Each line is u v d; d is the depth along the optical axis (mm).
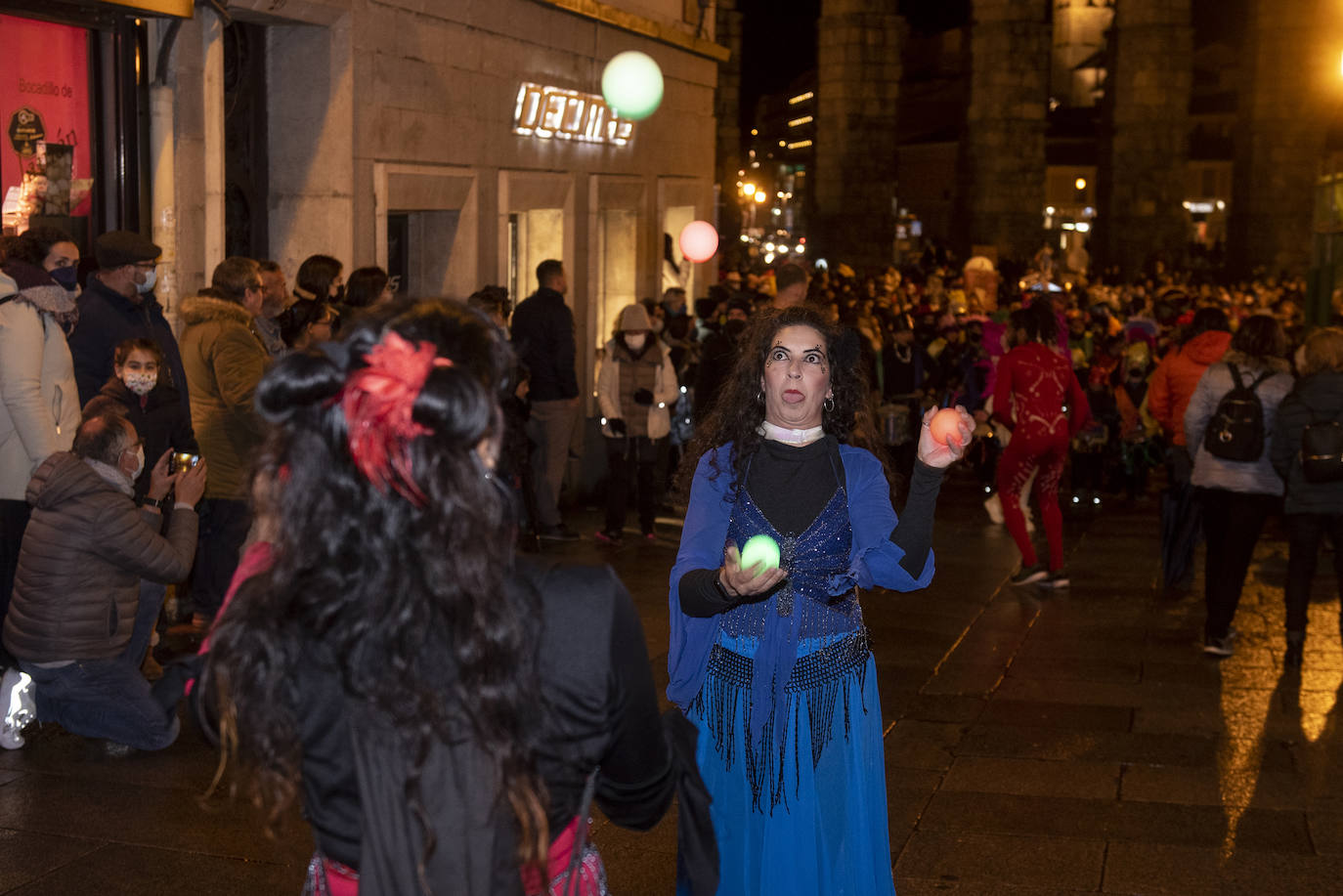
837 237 47188
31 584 5457
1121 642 8164
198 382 7316
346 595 1722
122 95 7523
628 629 1920
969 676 7387
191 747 5668
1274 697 6988
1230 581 7719
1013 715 6652
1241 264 57125
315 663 1760
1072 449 13867
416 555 1726
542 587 1873
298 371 1729
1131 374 13812
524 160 11867
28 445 5949
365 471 1713
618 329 10773
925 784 5648
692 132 16062
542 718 1829
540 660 1836
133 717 5500
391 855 1785
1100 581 9977
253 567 1895
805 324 3512
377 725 1770
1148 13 51344
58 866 4535
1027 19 48000
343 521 1727
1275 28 55531
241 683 1759
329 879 1958
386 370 1710
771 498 3461
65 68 7273
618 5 13891
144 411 6656
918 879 4652
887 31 46656
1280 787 5625
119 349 6473
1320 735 6352
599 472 13453
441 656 1748
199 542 7395
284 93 9258
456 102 10656
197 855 4637
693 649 3475
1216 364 7727
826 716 3461
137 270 6766
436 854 1773
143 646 5984
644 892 4551
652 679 1982
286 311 8039
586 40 12969
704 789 2273
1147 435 13133
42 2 6965
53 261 6492
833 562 3459
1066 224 69500
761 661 3432
